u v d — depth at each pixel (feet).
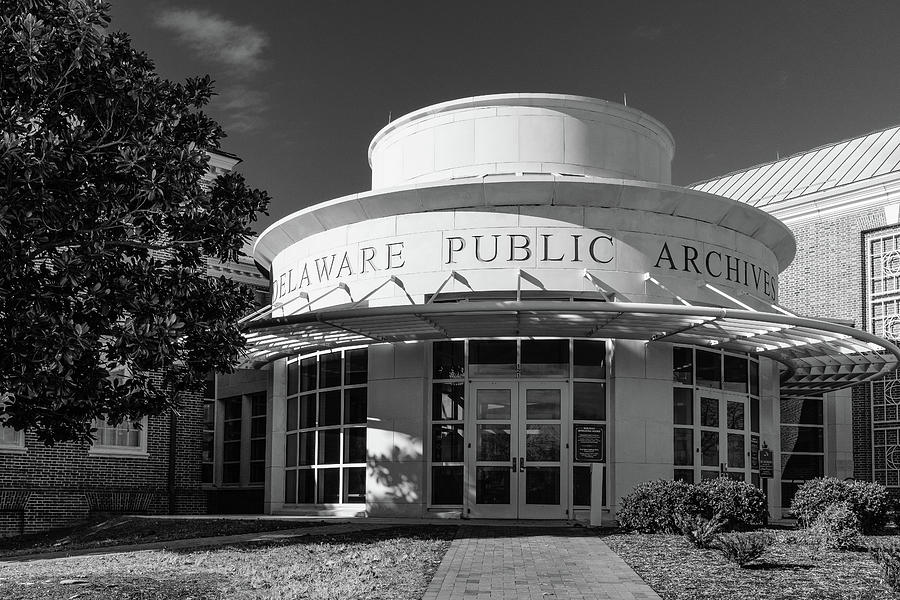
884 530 57.82
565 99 74.54
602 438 59.16
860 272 107.65
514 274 65.72
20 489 79.15
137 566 44.14
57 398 44.57
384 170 81.05
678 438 68.74
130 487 86.63
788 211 115.24
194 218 50.11
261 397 97.66
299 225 74.18
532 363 67.41
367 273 69.31
